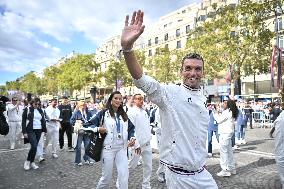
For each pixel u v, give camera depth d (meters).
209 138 11.11
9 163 10.38
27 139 9.44
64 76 64.00
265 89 45.75
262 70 27.78
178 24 63.94
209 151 11.12
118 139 5.23
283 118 5.52
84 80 59.88
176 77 44.47
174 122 2.91
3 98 7.81
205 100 3.07
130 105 8.45
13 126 13.42
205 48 29.38
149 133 6.84
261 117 23.98
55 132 11.37
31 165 9.59
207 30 29.17
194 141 2.92
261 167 9.30
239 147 13.34
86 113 10.73
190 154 2.91
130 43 2.67
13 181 8.05
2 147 13.95
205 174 3.03
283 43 37.84
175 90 2.94
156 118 7.63
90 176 8.50
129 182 7.76
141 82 2.78
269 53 25.52
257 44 25.31
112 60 54.81
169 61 46.06
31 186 7.56
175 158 2.91
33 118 9.44
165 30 67.62
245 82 47.25
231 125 8.30
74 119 10.35
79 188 7.34
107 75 54.53
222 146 8.30
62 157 11.43
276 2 17.08
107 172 5.20
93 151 5.20
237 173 8.60
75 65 62.12
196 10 61.81
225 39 26.97
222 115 8.34
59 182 7.90
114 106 5.35
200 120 2.96
